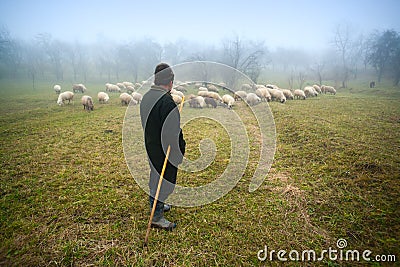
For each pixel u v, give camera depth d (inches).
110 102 576.4
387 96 800.9
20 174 169.9
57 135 273.4
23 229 110.8
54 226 112.7
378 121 349.7
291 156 202.2
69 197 137.9
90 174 168.4
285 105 479.2
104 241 103.6
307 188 149.0
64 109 481.7
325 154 204.8
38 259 93.8
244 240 105.4
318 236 108.3
